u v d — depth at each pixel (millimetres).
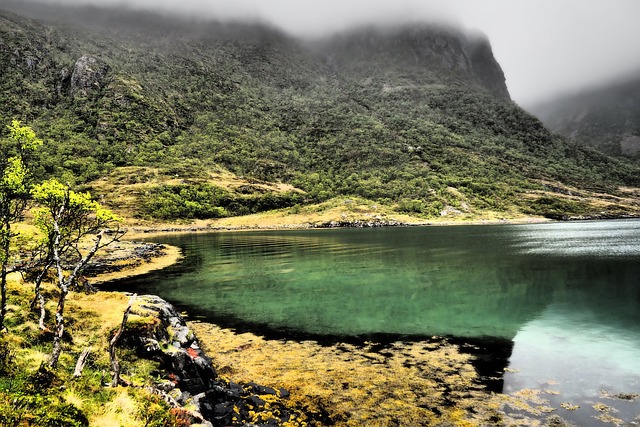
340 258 59625
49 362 12797
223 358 20766
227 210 168375
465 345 22438
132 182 176625
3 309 14586
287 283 41500
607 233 93750
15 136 16125
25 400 9789
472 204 168625
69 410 10234
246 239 98812
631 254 57219
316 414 14375
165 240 99688
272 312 30406
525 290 36531
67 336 16859
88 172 187000
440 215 156375
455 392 16125
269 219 156125
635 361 19453
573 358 20047
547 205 174250
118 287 40469
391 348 22062
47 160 187375
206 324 27516
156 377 15758
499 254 60500
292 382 17375
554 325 26016
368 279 42875
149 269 51844
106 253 57594
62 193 16453
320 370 18828
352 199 174500
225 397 15508
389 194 177875
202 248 78188
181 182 178000
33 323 16375
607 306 30562
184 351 17703
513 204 174000
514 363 19453
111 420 10766
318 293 36688
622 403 14969
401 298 34281
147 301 24984
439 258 57625
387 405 15016
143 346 17125
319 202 179000
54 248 14805
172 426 11727
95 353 15992
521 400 15352
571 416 14023
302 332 25375
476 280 41438
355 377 17859
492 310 30047
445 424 13570
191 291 38281
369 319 28156
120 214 143500
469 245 73750
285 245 80938
